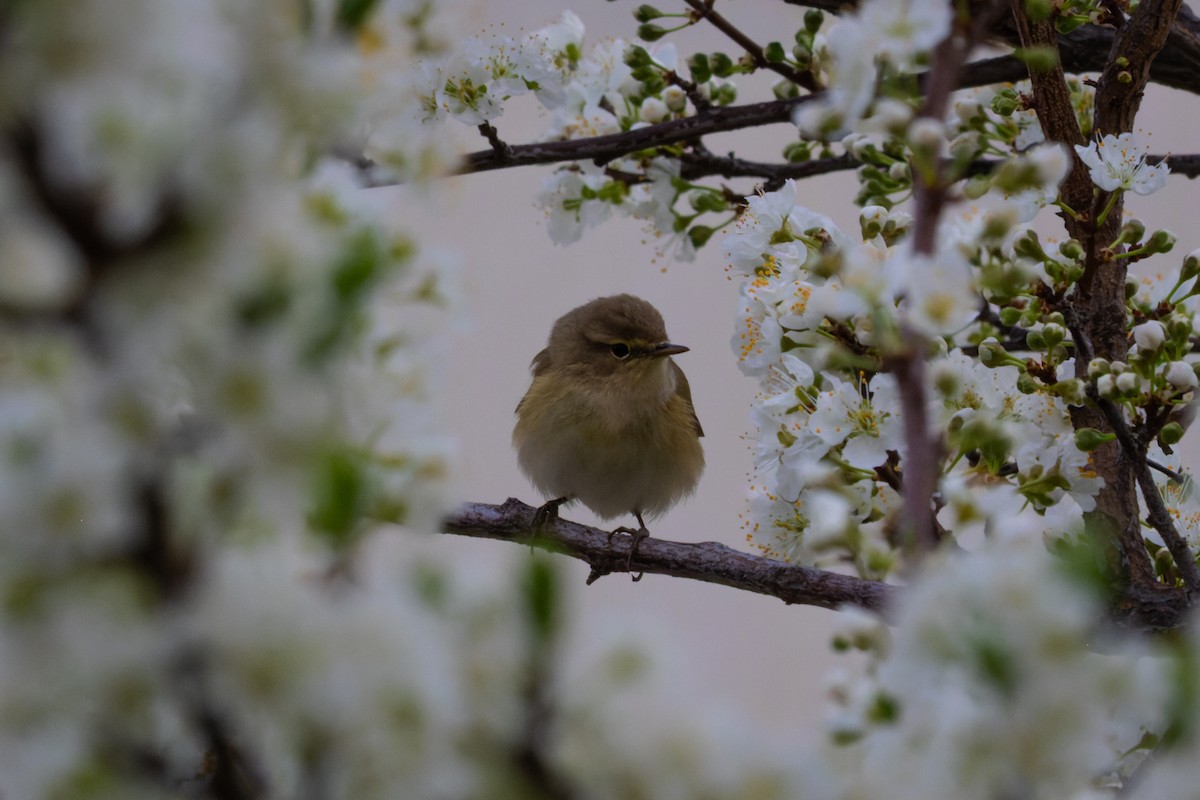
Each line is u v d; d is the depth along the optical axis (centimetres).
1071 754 346
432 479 381
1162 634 788
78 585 299
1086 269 875
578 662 352
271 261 308
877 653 474
